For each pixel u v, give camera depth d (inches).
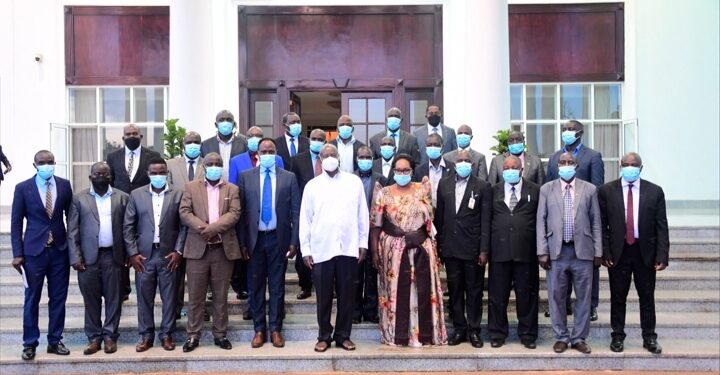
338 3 369.4
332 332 226.7
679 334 233.5
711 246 304.5
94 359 206.1
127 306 247.8
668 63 370.6
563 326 213.0
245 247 219.1
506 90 319.3
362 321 237.5
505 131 272.8
